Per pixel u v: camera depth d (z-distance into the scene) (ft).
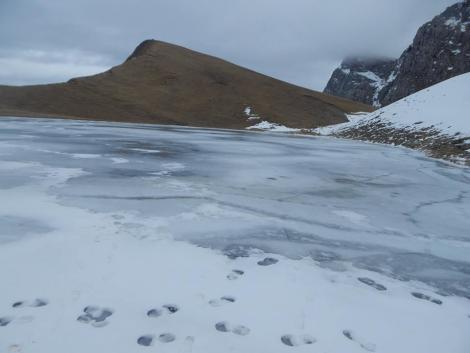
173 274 12.48
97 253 13.70
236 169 31.99
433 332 10.27
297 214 19.93
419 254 15.76
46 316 9.83
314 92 194.90
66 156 33.94
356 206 22.49
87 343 8.87
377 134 77.30
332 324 10.27
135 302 10.69
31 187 22.16
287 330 9.86
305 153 47.73
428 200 25.17
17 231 15.34
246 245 15.38
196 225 17.19
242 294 11.51
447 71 434.71
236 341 9.28
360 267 14.17
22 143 41.83
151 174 27.73
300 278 12.85
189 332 9.51
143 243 14.83
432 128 63.05
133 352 8.66
